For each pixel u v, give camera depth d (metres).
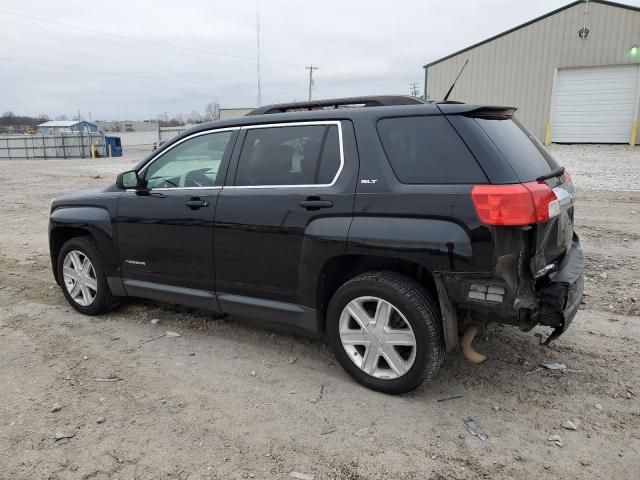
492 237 2.92
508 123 3.57
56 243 5.26
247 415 3.25
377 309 3.41
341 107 3.80
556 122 26.16
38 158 49.66
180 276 4.34
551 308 3.09
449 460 2.80
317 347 4.23
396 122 3.37
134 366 3.94
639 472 2.68
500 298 2.98
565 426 3.06
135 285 4.66
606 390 3.47
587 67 24.86
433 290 3.43
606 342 4.19
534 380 3.62
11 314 5.09
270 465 2.78
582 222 8.84
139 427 3.13
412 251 3.13
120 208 4.61
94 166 28.91
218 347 4.26
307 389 3.56
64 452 2.90
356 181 3.40
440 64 28.88
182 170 4.35
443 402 3.37
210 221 4.05
